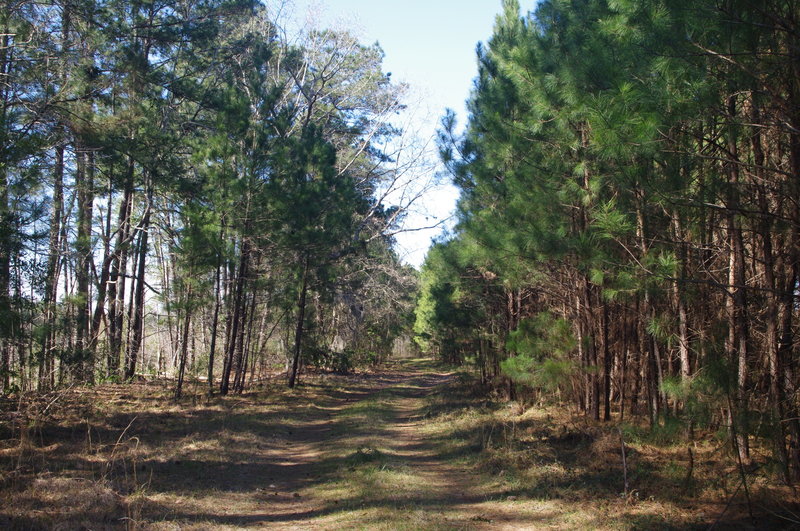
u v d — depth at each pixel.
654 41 6.08
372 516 7.02
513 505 7.77
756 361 8.12
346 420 16.80
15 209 10.28
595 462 9.37
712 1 5.70
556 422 13.15
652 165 7.41
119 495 7.38
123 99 16.83
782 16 5.63
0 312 10.07
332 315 35.66
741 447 7.88
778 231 6.71
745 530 6.05
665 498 7.37
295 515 7.38
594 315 12.52
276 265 22.08
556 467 9.30
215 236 17.17
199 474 9.17
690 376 7.80
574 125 9.99
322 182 21.53
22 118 12.80
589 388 13.02
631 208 8.48
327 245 22.11
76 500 6.91
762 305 8.14
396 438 14.20
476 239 11.28
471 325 19.53
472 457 10.99
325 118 33.06
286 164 18.94
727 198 6.99
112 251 20.28
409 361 63.50
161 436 12.11
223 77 24.89
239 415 16.16
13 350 12.30
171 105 21.53
